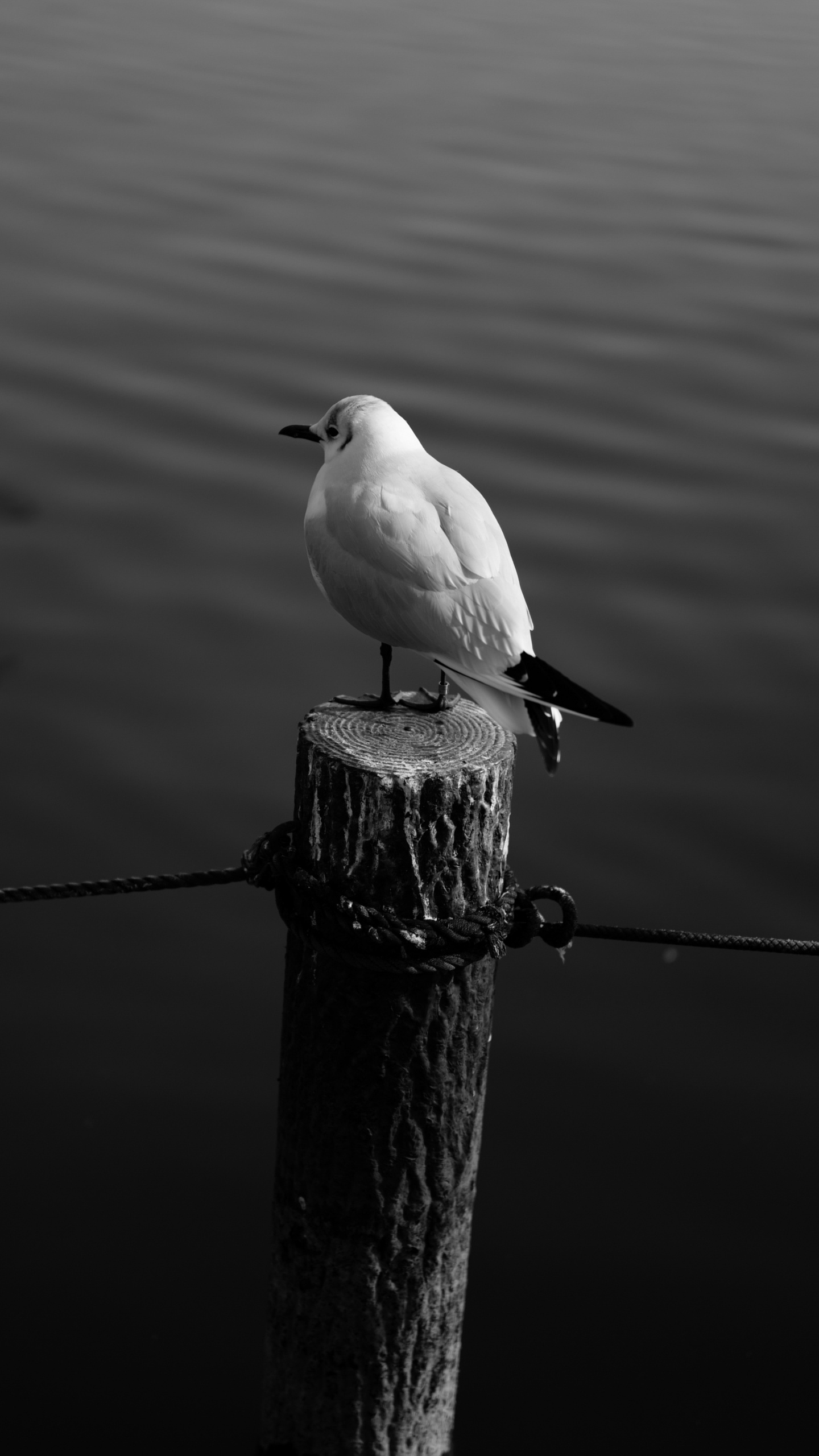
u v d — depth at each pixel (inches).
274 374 460.4
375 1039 153.9
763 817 303.3
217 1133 247.9
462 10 919.0
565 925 158.2
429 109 711.1
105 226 563.5
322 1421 172.6
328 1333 168.2
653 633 354.6
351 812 146.2
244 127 674.8
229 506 397.1
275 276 527.2
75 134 658.2
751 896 285.9
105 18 855.7
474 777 145.7
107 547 379.2
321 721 154.3
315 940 151.0
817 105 749.3
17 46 790.5
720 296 526.9
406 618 175.5
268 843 155.3
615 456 426.0
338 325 493.4
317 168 627.5
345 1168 160.1
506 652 170.9
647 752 320.2
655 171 642.8
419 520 176.2
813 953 165.8
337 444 189.2
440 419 439.8
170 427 430.6
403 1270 164.4
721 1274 231.6
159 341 478.6
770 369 477.7
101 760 314.7
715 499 408.5
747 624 358.9
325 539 183.2
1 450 416.8
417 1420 173.3
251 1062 258.4
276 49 804.0
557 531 391.5
